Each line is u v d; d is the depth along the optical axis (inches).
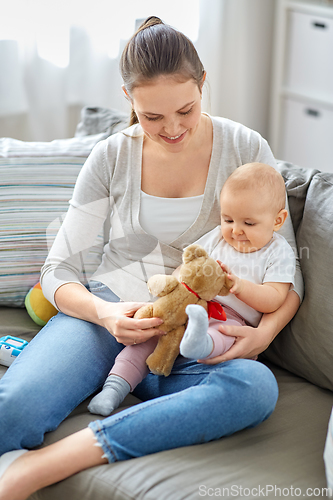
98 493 35.3
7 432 38.5
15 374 41.4
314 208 48.1
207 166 49.2
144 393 45.5
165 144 45.6
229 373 38.8
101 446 36.6
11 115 85.1
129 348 44.2
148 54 40.9
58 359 42.7
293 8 100.4
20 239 55.0
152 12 88.7
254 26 103.1
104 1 84.0
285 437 39.4
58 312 52.1
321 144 103.1
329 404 43.9
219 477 34.6
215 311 42.5
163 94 41.4
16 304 55.6
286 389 45.8
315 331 44.8
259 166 45.7
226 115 109.7
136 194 49.5
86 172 51.2
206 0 94.4
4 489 36.3
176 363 44.9
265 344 43.5
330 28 94.3
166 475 34.7
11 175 56.5
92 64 87.7
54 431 40.7
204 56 98.4
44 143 60.0
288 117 109.2
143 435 36.7
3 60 79.8
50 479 36.7
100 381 44.9
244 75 106.7
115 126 60.8
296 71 104.5
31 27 80.0
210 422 37.2
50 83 85.1
